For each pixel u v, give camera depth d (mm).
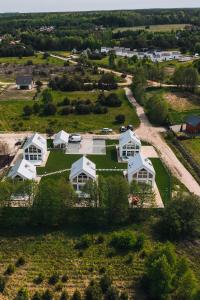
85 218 101812
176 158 140500
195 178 126250
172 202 100625
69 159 137875
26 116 179750
